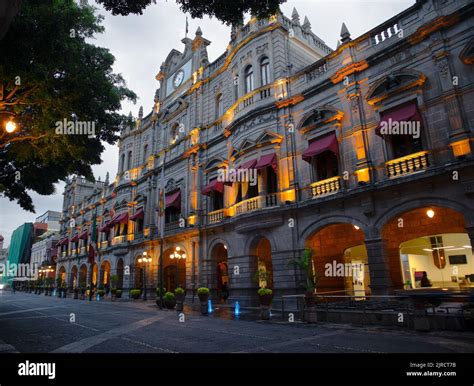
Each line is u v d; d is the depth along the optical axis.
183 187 29.58
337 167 18.55
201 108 29.64
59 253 59.62
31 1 10.09
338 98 18.77
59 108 11.90
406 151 15.95
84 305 26.84
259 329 12.32
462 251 17.73
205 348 8.93
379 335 10.35
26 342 10.16
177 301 20.59
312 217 18.75
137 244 34.97
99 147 15.34
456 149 13.73
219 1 9.41
